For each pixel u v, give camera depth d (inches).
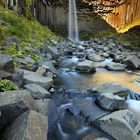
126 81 394.3
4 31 487.8
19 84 265.1
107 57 615.2
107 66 483.5
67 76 400.8
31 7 837.2
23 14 767.7
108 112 247.9
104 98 261.9
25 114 172.4
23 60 381.7
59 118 231.0
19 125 162.6
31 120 165.5
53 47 612.1
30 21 759.7
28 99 195.0
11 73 287.1
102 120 211.0
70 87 337.4
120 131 195.6
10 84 237.8
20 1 759.1
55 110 243.9
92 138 199.3
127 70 481.1
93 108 257.6
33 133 155.9
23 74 288.7
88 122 227.3
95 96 294.2
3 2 675.4
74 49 672.4
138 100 295.6
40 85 293.4
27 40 529.3
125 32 1144.8
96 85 357.1
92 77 408.5
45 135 164.4
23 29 577.3
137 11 1248.2
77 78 394.0
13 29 530.6
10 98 187.0
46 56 486.6
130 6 1219.2
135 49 762.8
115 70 473.7
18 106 179.8
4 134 162.7
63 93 305.1
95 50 700.7
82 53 624.7
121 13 1208.8
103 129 206.8
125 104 260.8
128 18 1237.7
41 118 174.7
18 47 442.3
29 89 259.8
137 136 188.7
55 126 215.9
